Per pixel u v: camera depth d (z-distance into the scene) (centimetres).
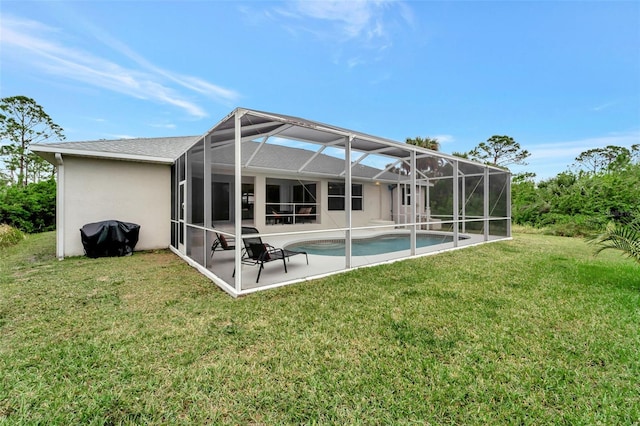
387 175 1480
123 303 436
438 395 236
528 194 1745
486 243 1056
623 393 240
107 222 807
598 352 300
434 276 585
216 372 266
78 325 362
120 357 290
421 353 298
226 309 411
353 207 1499
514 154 3588
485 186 1096
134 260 752
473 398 234
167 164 940
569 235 1333
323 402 230
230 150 727
